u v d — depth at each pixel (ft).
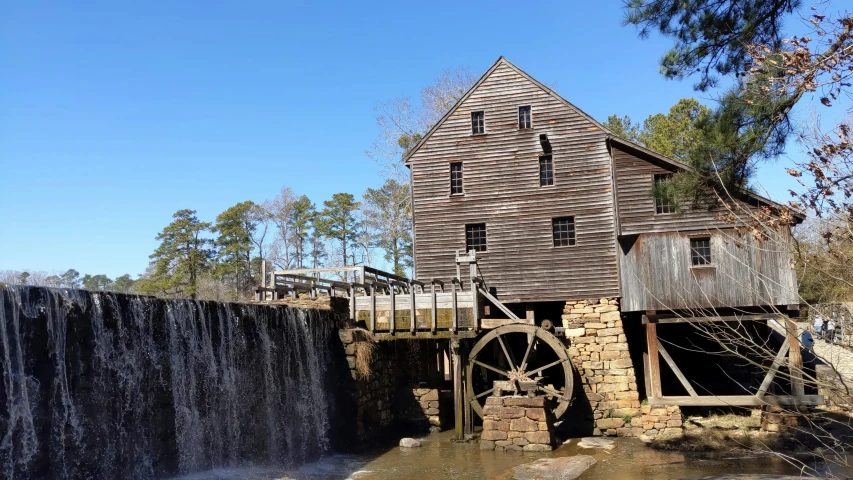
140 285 167.32
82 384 33.37
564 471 45.91
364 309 61.26
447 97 128.98
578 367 64.54
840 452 50.08
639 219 64.23
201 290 155.74
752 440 56.49
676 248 62.34
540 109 71.61
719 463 48.60
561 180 69.51
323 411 55.21
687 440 57.21
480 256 70.59
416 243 73.31
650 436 60.18
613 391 62.90
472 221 71.77
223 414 44.37
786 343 56.29
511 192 71.00
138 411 37.06
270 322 50.26
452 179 73.87
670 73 36.37
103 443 34.50
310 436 53.11
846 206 23.30
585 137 69.41
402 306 60.29
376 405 60.39
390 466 48.83
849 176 23.12
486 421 55.62
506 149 72.02
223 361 44.62
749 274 58.85
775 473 44.34
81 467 32.96
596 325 65.00
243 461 45.78
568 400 58.29
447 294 59.47
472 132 73.61
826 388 25.25
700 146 34.14
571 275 67.41
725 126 32.40
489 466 48.42
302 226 192.85
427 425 64.28
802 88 23.84
